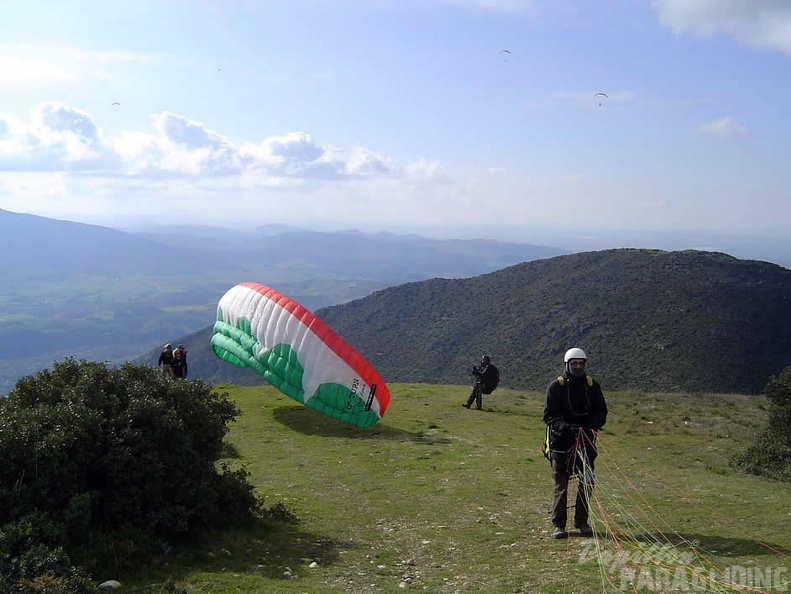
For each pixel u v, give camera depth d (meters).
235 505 9.76
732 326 75.56
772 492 12.09
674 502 11.20
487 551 8.92
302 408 24.98
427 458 16.17
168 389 10.04
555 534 9.28
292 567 8.05
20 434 7.59
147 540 7.82
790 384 15.34
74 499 7.45
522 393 31.14
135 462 8.16
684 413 23.89
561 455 9.25
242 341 24.72
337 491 13.08
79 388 9.02
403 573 8.09
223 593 6.82
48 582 6.11
